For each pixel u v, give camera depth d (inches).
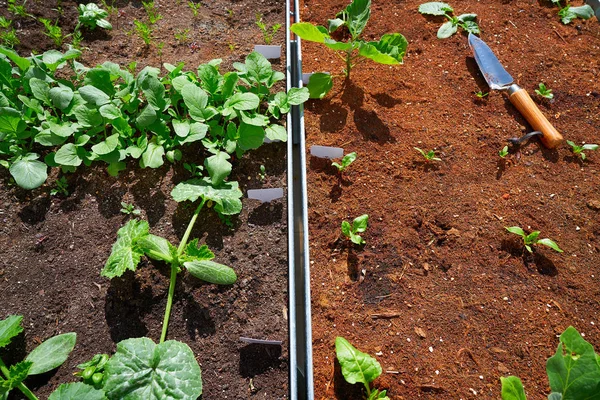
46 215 36.1
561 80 43.0
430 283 34.3
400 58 39.8
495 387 31.1
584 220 36.7
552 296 33.9
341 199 37.2
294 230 35.9
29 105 37.0
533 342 32.4
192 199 34.8
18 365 29.3
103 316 32.9
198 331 32.7
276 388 31.4
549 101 41.9
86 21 43.8
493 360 31.9
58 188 37.0
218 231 36.0
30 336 32.2
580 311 33.4
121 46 43.5
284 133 37.4
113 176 37.6
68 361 31.5
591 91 42.4
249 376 31.6
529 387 31.0
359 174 38.2
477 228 36.1
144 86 37.2
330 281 34.4
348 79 42.6
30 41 43.0
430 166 38.6
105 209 36.5
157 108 37.3
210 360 31.9
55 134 36.8
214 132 38.1
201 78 38.4
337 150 38.2
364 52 39.0
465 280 34.4
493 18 46.7
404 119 40.7
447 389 31.0
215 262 33.8
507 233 36.0
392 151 39.2
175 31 44.6
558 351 28.0
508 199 37.4
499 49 44.8
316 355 32.1
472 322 33.0
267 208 37.2
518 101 40.7
